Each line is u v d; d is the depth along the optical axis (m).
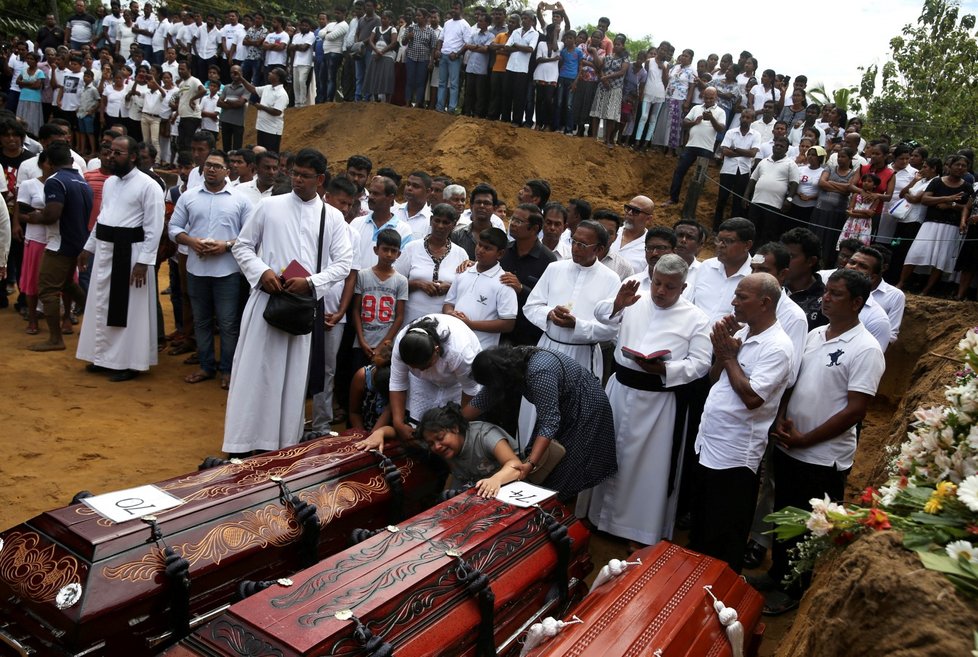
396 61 15.05
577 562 3.94
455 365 4.57
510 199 12.48
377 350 5.74
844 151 9.98
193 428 6.17
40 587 2.84
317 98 16.66
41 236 7.85
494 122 13.28
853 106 15.73
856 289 4.17
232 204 6.88
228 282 6.91
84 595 2.77
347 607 2.74
